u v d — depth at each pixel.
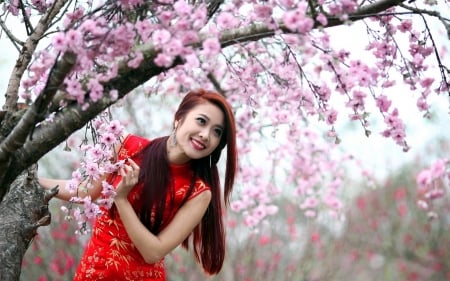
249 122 4.98
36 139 2.44
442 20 2.66
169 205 3.04
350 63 2.73
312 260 8.26
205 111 3.00
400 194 10.87
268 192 6.07
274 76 3.14
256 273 7.70
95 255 3.08
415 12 2.67
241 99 3.92
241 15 2.61
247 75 3.33
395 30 2.97
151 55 2.37
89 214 2.85
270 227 7.96
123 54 2.29
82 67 2.30
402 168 11.10
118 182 3.07
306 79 2.93
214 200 3.20
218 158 3.19
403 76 2.95
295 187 6.68
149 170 3.01
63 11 2.73
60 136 2.46
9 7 2.97
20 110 2.67
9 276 2.74
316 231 8.14
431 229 11.05
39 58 2.32
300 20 2.22
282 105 4.00
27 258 7.19
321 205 7.44
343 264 9.62
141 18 2.46
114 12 2.48
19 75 2.74
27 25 2.80
